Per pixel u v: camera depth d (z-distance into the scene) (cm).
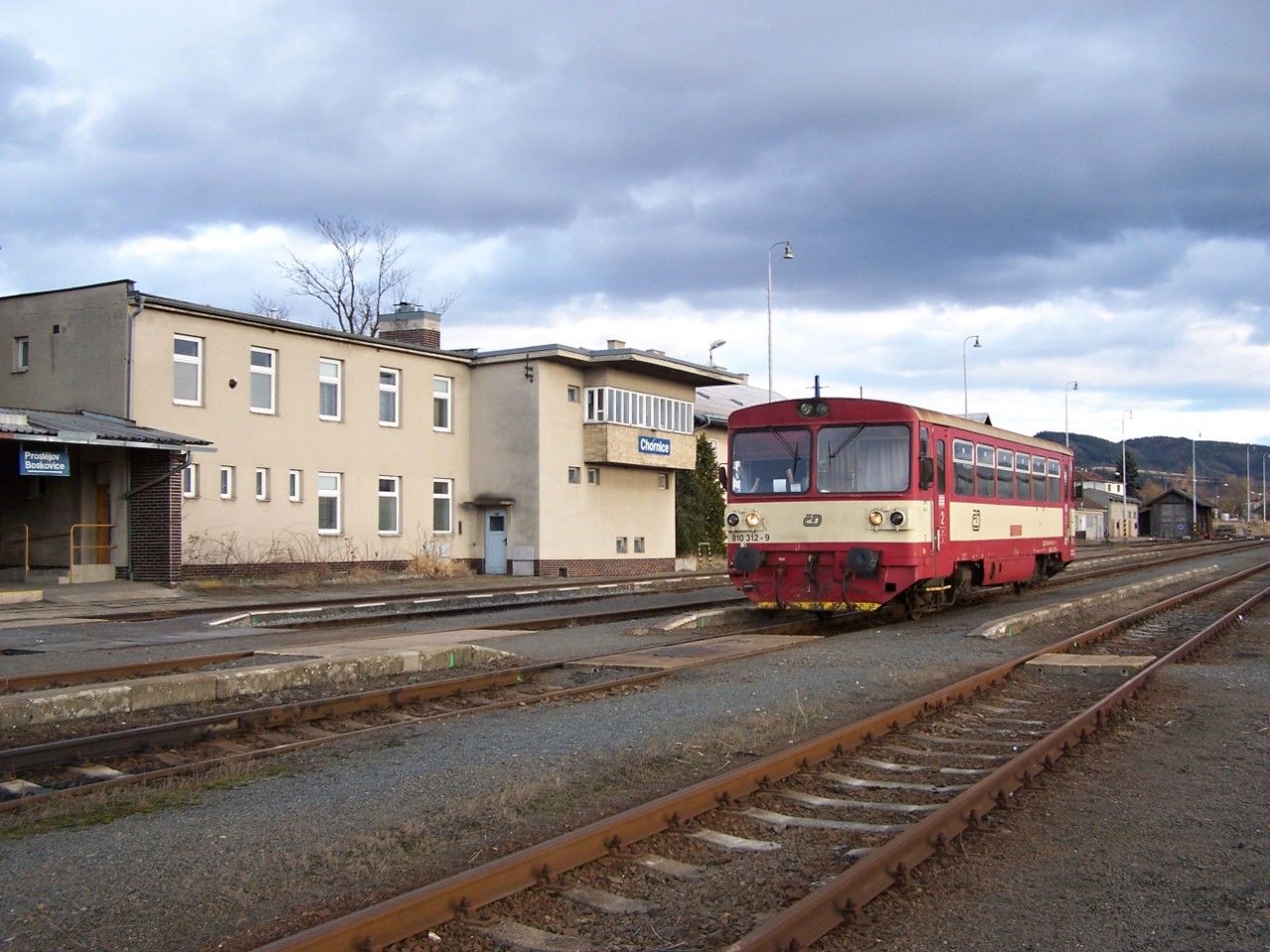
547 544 3638
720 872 602
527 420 3650
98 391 2783
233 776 832
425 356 3581
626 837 631
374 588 2922
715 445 5012
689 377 4116
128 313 2741
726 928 523
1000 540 2188
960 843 645
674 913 543
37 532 2897
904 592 1894
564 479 3725
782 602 1856
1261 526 14900
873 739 926
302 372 3164
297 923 530
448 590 2823
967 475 2011
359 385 3341
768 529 1856
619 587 2992
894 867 576
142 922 530
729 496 1898
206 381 2909
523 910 541
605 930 523
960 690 1123
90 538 2777
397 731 1010
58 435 2347
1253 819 709
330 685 1261
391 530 3462
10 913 540
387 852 631
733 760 877
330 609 2198
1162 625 1938
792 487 1842
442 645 1497
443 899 515
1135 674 1277
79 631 1822
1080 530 9800
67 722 1037
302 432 3153
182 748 941
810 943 499
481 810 714
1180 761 873
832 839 659
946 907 551
